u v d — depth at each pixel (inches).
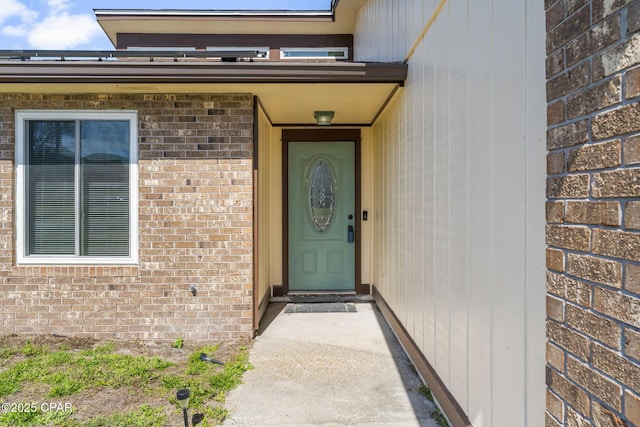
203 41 305.3
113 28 297.4
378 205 214.2
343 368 135.7
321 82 148.6
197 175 160.4
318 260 237.5
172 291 159.9
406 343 146.9
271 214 231.6
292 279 237.0
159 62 141.6
